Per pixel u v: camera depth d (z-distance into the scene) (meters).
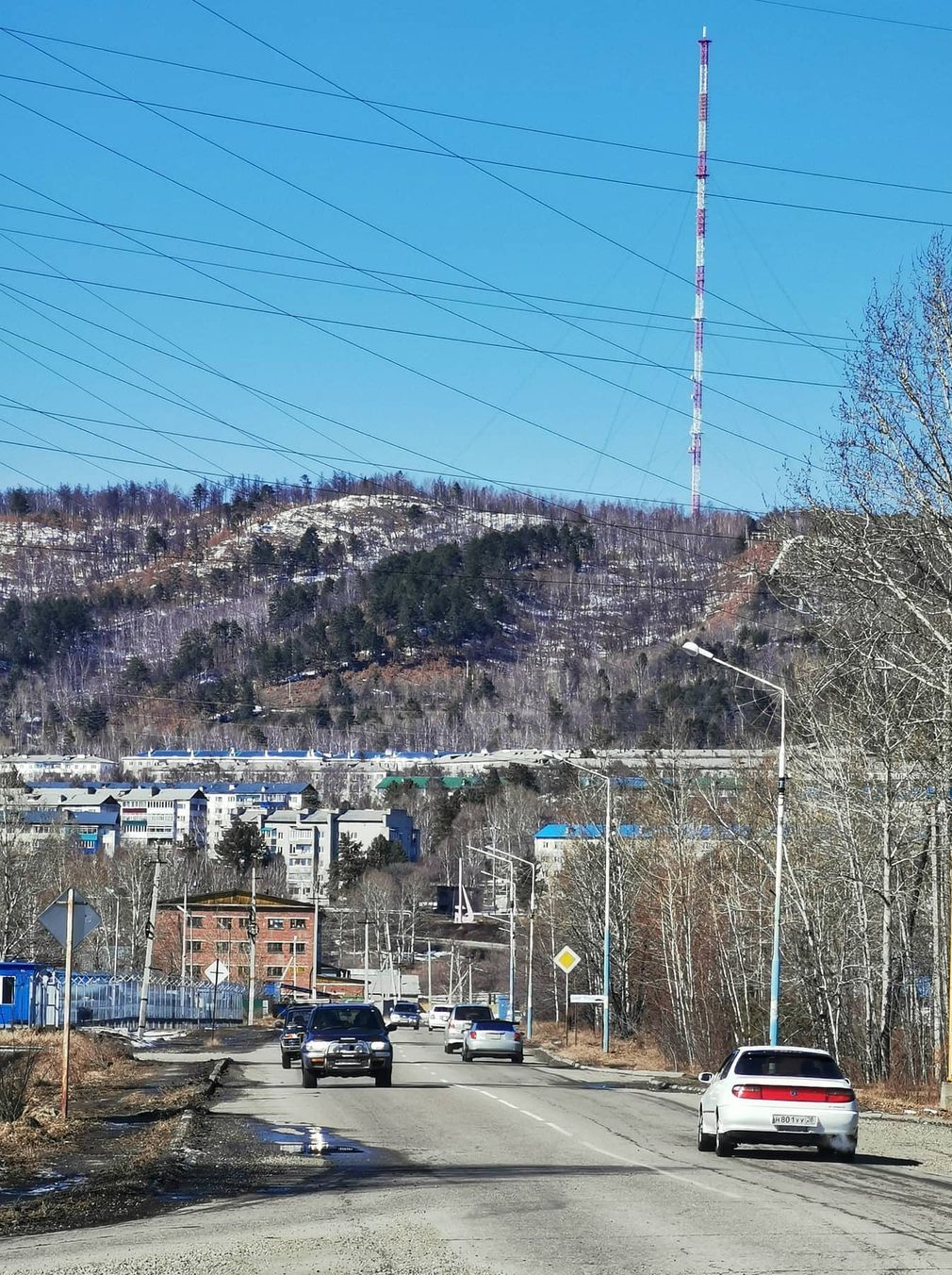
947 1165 34.06
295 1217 24.06
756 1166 32.78
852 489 61.00
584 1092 57.84
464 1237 21.75
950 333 59.69
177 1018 146.12
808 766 76.31
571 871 133.88
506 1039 84.69
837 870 75.38
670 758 130.12
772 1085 34.09
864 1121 47.56
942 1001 66.31
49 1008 110.69
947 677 59.41
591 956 129.25
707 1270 18.77
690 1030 92.38
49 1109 43.62
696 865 107.56
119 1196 26.58
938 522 58.94
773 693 86.94
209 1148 34.75
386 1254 20.25
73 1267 19.53
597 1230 22.52
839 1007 75.44
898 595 59.06
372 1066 56.78
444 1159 33.09
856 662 67.12
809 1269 18.86
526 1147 36.03
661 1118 46.34
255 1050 94.19
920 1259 19.77
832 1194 27.33
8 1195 27.62
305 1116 43.75
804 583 62.91
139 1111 45.34
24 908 153.75
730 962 91.38
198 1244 21.33
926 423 59.78
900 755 70.12
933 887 69.19
